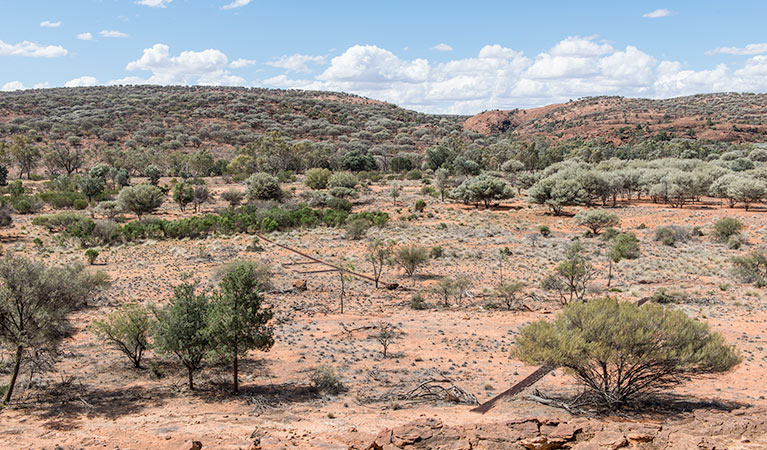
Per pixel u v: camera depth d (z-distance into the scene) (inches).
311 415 580.1
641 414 546.9
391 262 1763.0
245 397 652.7
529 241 2335.1
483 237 2486.5
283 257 1991.9
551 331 589.6
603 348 553.0
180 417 577.6
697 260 1909.4
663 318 580.4
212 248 2108.8
